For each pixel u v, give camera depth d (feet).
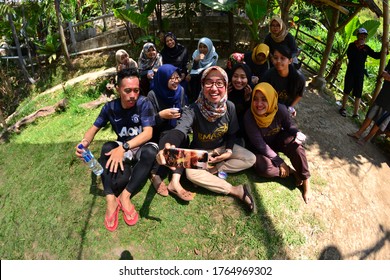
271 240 8.66
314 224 9.32
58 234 9.53
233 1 15.52
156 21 22.59
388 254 9.95
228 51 20.85
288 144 9.67
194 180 9.29
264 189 9.86
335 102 17.04
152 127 8.85
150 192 9.85
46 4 23.54
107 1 32.07
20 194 11.64
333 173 11.33
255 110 8.99
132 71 8.24
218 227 8.89
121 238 8.82
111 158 8.18
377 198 11.32
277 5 18.93
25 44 26.27
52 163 12.65
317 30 29.04
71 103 18.06
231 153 9.44
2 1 23.18
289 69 10.19
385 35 14.26
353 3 14.94
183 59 14.85
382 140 14.88
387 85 12.73
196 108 8.76
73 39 25.30
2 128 19.48
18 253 9.59
